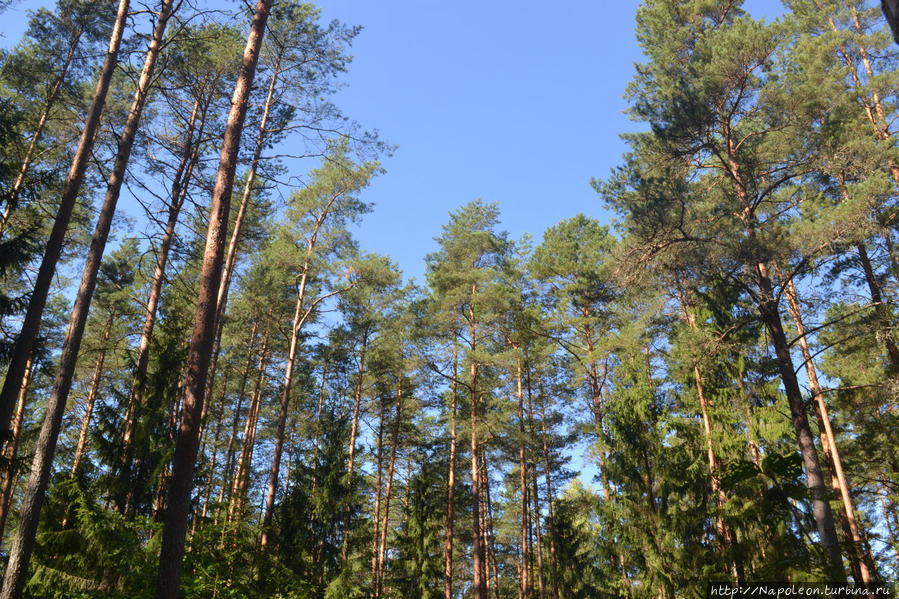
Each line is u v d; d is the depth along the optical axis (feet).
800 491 23.93
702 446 56.54
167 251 55.93
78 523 39.65
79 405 93.81
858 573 34.37
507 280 97.66
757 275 50.01
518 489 118.42
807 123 52.49
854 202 44.91
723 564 44.01
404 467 119.34
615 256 55.52
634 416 53.93
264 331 91.35
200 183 54.39
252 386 101.65
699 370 61.87
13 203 50.16
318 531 72.23
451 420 87.86
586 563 97.50
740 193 53.36
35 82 60.13
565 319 85.40
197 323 29.81
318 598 64.18
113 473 46.09
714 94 52.31
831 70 66.59
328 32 60.08
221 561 41.19
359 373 95.86
